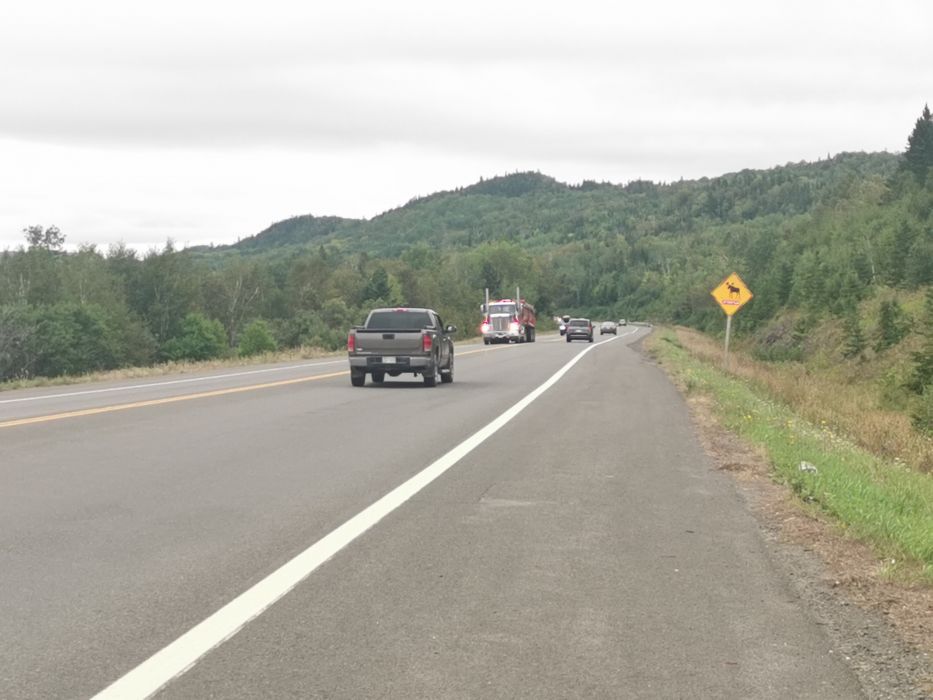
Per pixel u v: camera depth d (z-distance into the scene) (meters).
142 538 7.41
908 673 4.66
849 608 5.72
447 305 176.38
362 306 157.75
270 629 5.22
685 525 8.00
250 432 14.18
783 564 6.74
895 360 73.88
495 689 4.37
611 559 6.83
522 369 32.38
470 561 6.73
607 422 15.91
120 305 102.44
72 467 10.87
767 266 187.25
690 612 5.59
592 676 4.54
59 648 4.90
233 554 6.91
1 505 8.69
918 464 17.83
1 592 5.92
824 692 4.40
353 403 19.02
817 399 29.62
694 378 24.72
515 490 9.58
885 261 120.44
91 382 28.09
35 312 89.19
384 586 6.08
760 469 10.97
